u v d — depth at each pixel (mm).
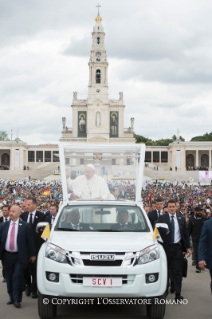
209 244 8953
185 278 13734
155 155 115875
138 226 9578
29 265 10750
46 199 37688
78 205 10125
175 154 108000
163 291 8297
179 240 10562
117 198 11633
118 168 11836
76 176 11711
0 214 19375
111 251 8102
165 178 89750
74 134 107375
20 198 37594
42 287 8234
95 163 11852
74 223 9633
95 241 8523
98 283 7926
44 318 8508
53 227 9516
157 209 13250
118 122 107125
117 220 9727
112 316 8797
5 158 115938
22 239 9914
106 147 11375
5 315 8914
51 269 8133
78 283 8008
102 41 106625
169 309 9469
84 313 9047
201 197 41906
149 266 8141
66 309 9398
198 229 15156
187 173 90250
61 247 8305
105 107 105000
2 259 10000
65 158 11953
